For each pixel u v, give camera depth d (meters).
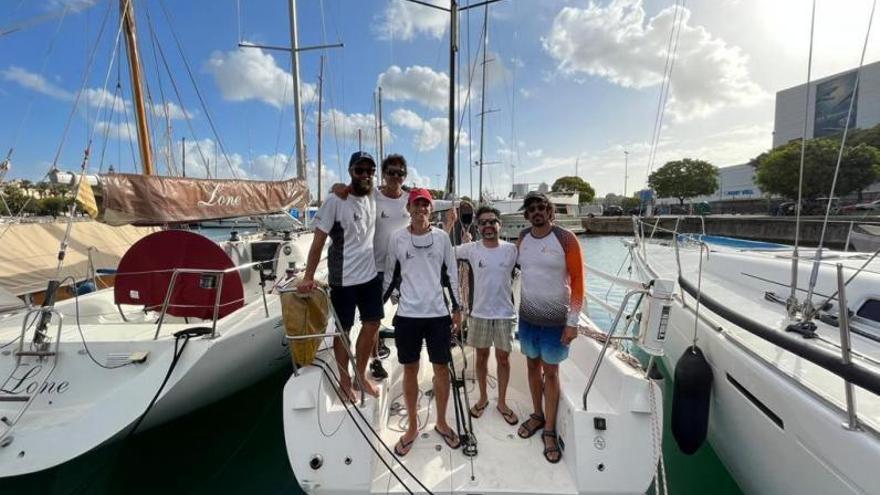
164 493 2.85
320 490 1.98
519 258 2.37
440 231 2.29
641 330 2.17
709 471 2.97
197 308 3.46
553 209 2.29
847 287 3.04
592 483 1.96
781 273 3.83
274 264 5.18
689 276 4.96
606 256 15.35
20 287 4.09
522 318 2.31
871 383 1.53
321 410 2.04
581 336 2.75
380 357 2.98
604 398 2.18
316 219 2.29
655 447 1.98
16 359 2.76
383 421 2.43
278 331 3.61
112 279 4.93
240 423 3.68
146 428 2.78
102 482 2.92
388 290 2.33
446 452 2.21
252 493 2.87
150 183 3.95
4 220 4.45
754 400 2.39
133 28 5.60
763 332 2.18
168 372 2.67
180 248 3.50
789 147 22.61
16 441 2.42
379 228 2.67
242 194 5.01
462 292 2.96
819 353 1.80
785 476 2.11
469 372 3.15
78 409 2.68
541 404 2.41
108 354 2.78
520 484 2.00
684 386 2.75
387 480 2.03
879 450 1.57
